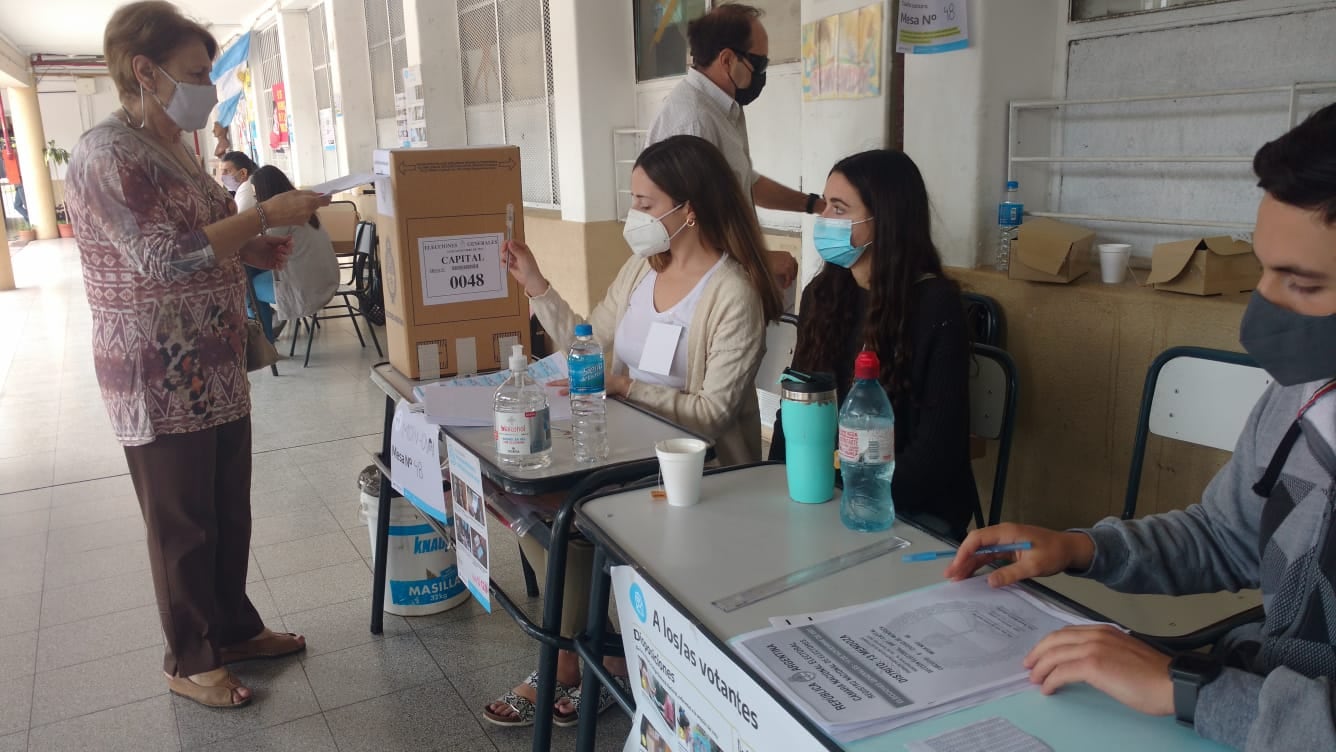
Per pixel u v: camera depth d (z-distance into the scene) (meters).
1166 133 2.26
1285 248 0.78
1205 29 2.13
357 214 7.39
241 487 2.29
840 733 0.84
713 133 2.71
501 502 1.69
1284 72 2.01
